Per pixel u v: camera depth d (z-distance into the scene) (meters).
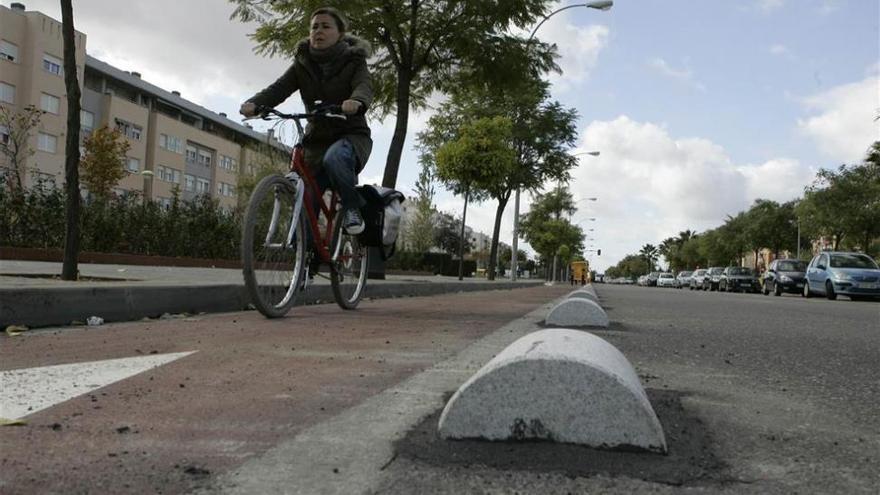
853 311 11.73
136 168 56.09
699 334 5.44
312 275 5.73
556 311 5.55
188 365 3.04
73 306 4.51
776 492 1.61
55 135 45.38
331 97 5.38
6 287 4.19
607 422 1.81
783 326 6.75
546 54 13.73
